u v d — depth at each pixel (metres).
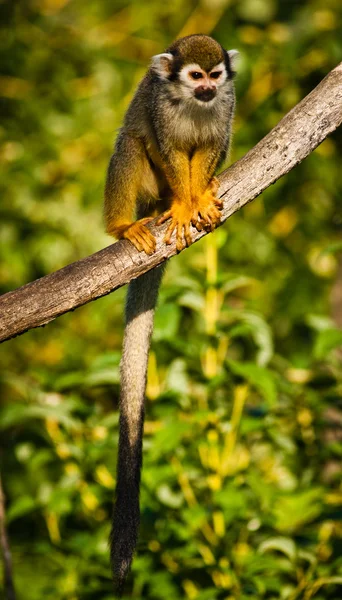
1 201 17.81
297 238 18.20
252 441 11.72
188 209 9.28
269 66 18.08
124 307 11.06
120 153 11.58
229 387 11.42
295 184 18.08
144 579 10.08
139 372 10.64
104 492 11.01
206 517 10.37
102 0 19.55
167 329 10.78
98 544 10.62
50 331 18.25
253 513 10.31
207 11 18.77
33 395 12.02
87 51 18.77
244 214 18.09
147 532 10.60
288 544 9.73
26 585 12.66
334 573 9.84
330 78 9.01
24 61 18.62
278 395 11.61
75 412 11.49
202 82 10.99
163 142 11.05
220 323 11.20
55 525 11.37
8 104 18.62
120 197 11.50
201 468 10.83
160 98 11.16
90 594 10.60
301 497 10.02
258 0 18.52
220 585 10.02
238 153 17.67
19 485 14.28
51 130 18.23
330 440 12.80
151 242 8.95
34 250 17.61
